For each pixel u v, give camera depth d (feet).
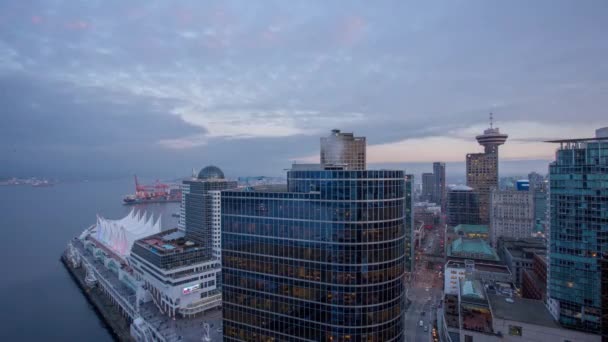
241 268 349.41
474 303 495.00
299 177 324.39
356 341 304.09
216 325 531.09
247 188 407.64
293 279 321.73
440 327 553.23
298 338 321.73
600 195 419.33
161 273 594.24
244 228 345.51
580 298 426.10
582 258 428.15
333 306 306.76
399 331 321.32
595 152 426.10
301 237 316.81
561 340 420.77
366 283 302.66
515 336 438.81
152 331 514.68
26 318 645.92
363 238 301.63
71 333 589.32
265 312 337.31
